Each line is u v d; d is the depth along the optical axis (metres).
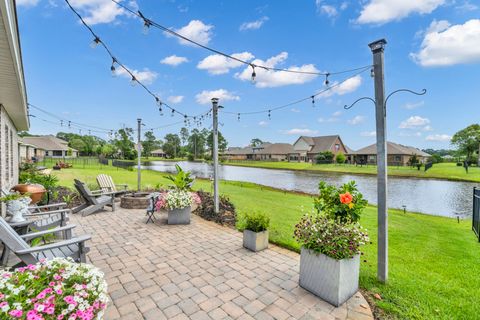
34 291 1.40
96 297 1.53
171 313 2.14
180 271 2.93
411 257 3.54
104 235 4.24
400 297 2.42
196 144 66.25
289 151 54.88
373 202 10.99
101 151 44.66
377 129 2.71
